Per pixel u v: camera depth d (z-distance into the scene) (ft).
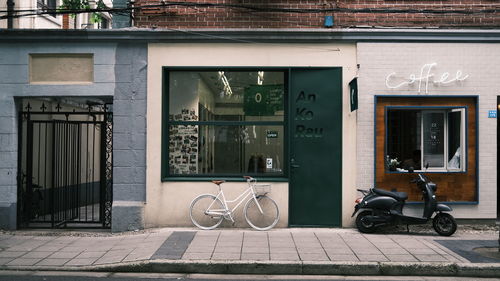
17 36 29.96
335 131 30.19
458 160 30.48
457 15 30.32
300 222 30.17
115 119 30.14
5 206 30.12
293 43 30.19
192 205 29.68
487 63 30.07
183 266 21.98
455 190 30.17
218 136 31.14
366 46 30.09
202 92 31.07
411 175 30.14
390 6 30.42
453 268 21.67
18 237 28.25
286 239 26.66
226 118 31.07
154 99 30.22
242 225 29.91
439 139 30.76
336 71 30.22
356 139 30.04
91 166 45.19
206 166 31.04
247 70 30.78
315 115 30.32
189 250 24.09
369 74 30.07
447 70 30.01
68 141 35.40
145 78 30.19
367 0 30.45
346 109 30.01
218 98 31.09
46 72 30.48
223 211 29.30
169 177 30.58
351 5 30.45
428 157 30.73
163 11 30.42
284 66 30.14
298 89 30.45
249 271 21.91
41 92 30.25
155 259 22.38
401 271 21.79
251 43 30.19
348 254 23.41
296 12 30.22
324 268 21.88
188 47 30.27
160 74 30.22
